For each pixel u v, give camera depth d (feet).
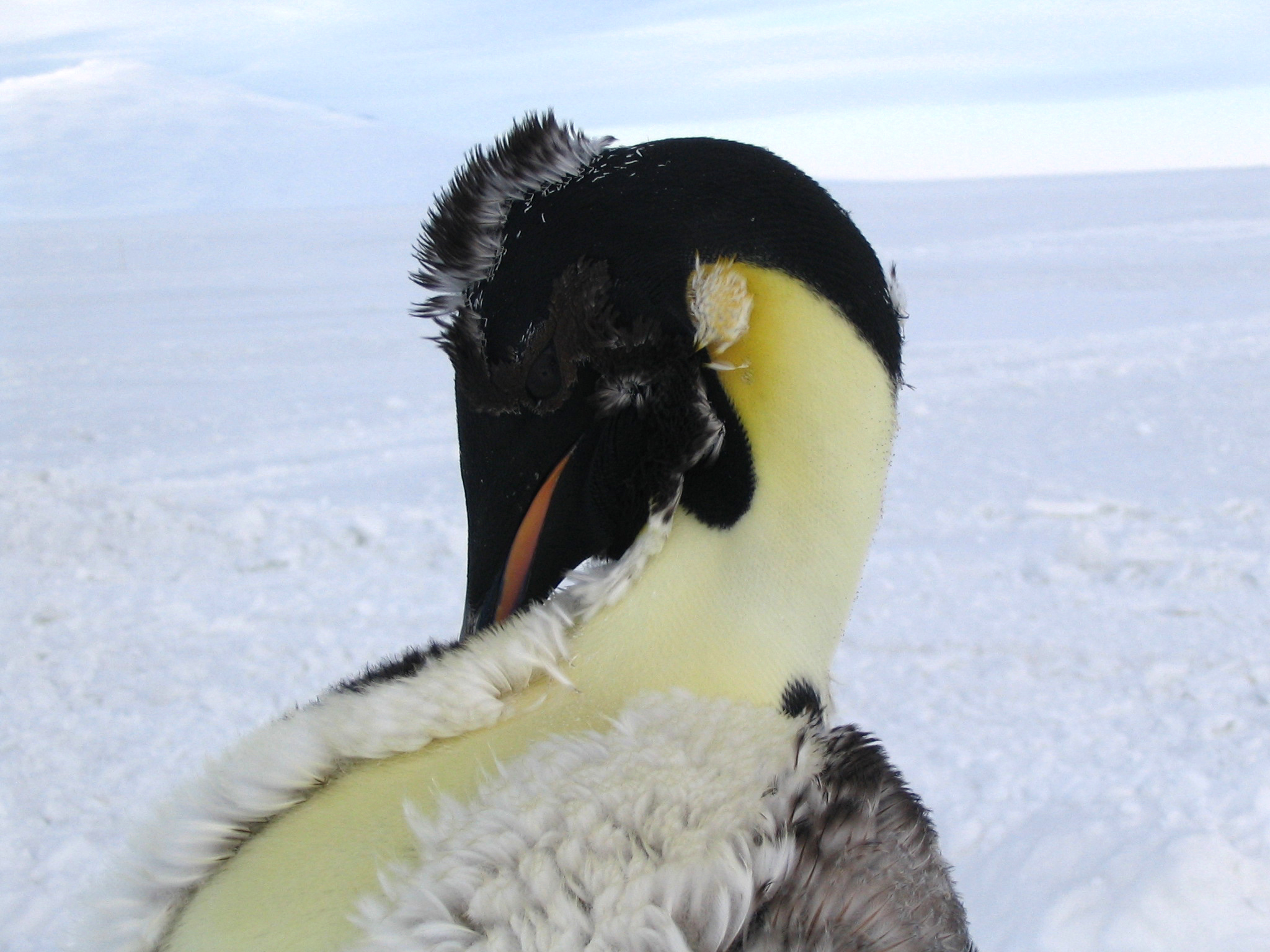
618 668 5.61
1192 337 56.34
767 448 5.69
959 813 15.12
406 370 54.19
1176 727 17.87
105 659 20.88
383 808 5.20
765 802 5.15
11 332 71.15
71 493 29.25
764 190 5.75
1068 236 126.11
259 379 52.21
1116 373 47.57
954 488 31.45
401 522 28.68
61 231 226.58
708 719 5.36
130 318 78.18
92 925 5.40
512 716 5.50
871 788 5.54
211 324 73.72
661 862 4.88
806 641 5.72
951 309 69.05
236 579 25.08
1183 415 39.96
